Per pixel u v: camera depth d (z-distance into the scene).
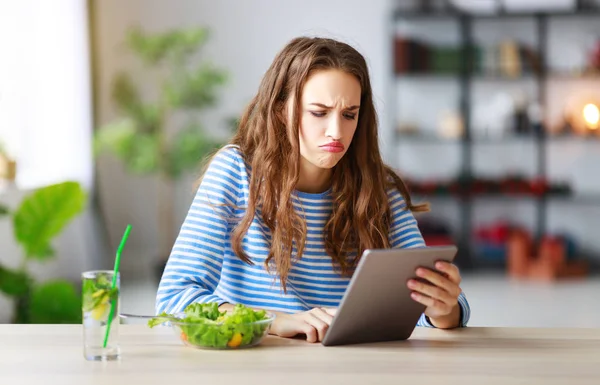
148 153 5.98
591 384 1.24
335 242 1.80
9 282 3.53
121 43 6.81
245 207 1.79
